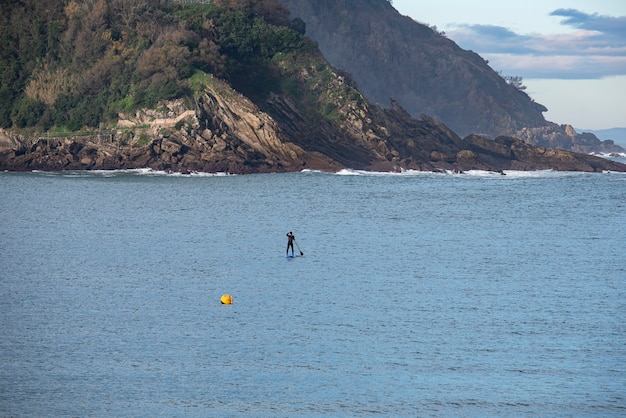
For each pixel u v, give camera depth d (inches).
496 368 7377.0
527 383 7062.0
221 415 6446.9
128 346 7854.3
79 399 6702.8
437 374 7234.3
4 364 7381.9
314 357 7608.3
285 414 6476.4
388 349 7819.9
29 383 6993.1
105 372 7229.3
